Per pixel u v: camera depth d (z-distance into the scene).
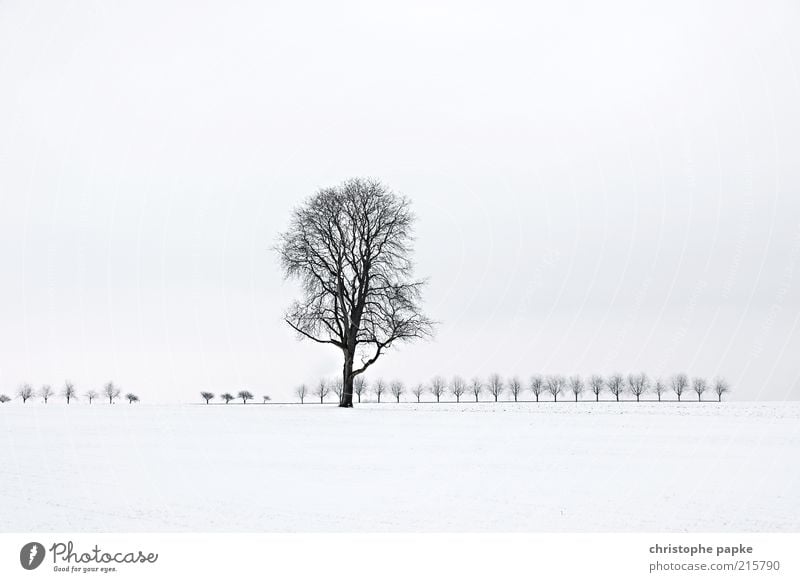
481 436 23.39
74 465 17.44
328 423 29.91
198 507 12.37
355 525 11.16
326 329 42.25
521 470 15.69
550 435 23.17
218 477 15.38
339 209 42.03
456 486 13.86
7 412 40.50
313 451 19.89
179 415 35.97
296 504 12.48
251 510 12.11
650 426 25.91
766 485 13.57
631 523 11.00
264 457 18.69
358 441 22.48
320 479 14.95
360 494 13.23
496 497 12.77
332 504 12.43
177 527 11.29
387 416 33.59
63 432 26.75
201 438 24.02
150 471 16.33
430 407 40.78
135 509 12.32
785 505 11.91
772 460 16.73
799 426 25.41
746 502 12.16
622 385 63.25
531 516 11.46
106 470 16.53
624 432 23.81
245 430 27.02
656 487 13.47
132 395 59.56
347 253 42.59
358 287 42.91
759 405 37.00
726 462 16.47
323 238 42.09
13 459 18.64
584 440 21.42
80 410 42.12
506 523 11.13
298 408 41.41
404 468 16.33
